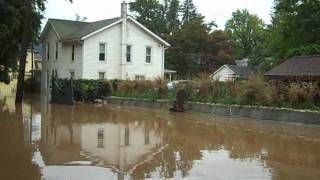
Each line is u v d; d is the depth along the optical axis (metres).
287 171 12.41
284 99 27.09
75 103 39.06
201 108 31.47
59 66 50.88
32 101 40.69
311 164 13.41
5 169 12.33
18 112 29.30
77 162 13.41
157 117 28.00
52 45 52.75
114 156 14.48
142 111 32.28
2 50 41.59
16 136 18.45
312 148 16.45
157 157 14.35
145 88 37.91
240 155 14.84
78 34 47.78
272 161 13.84
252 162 13.63
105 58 46.91
